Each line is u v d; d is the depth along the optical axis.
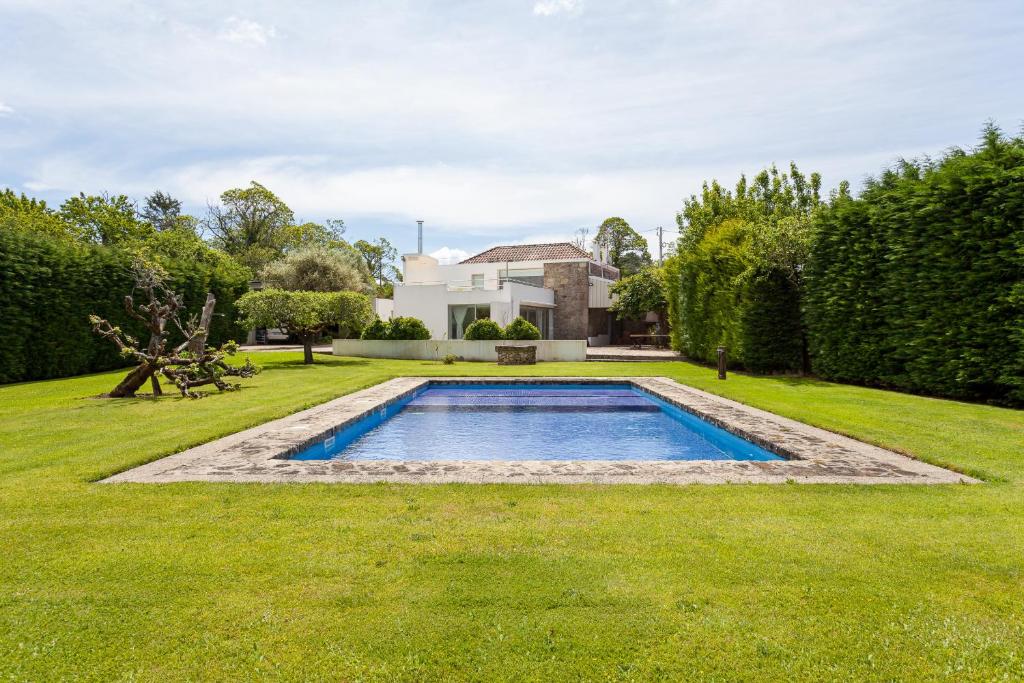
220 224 47.47
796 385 14.55
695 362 23.55
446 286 30.44
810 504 4.79
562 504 4.79
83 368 18.06
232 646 2.69
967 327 11.06
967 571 3.44
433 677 2.46
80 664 2.55
